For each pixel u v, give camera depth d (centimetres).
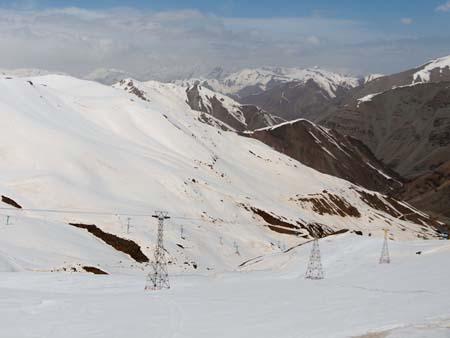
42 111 16800
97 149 15012
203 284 6950
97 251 9562
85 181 13288
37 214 10819
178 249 11119
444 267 6297
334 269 7569
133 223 11481
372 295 5072
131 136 19375
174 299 5209
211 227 13888
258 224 16225
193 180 16300
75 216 11119
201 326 4059
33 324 4006
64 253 8794
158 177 15175
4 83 16900
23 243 8631
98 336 3762
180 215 13625
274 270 8406
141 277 7212
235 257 12638
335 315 4259
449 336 3416
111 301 5022
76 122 17950
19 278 6284
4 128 14088
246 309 4675
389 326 3734
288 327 3938
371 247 8412
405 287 5366
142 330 3934
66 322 4106
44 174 12400
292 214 18488
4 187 11569
